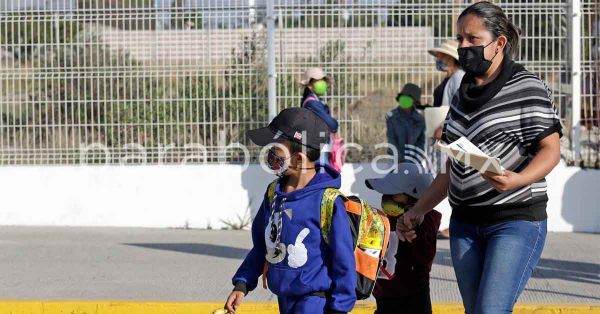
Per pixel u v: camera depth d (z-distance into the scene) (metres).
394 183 10.11
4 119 21.56
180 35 21.14
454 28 20.64
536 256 8.73
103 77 21.31
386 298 9.98
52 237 20.36
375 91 20.86
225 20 21.03
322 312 8.23
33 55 21.34
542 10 20.59
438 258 18.03
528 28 20.62
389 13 20.75
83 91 21.39
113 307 13.73
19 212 21.70
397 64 20.80
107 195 21.59
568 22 20.55
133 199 21.58
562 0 20.56
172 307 13.65
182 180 21.48
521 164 8.71
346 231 8.17
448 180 9.26
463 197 8.86
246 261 8.93
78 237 20.38
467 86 8.98
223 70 21.14
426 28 20.72
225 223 21.50
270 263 8.46
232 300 8.81
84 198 21.61
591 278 16.03
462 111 8.88
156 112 21.38
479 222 8.83
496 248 8.61
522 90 8.65
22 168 21.61
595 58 20.55
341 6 20.83
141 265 17.38
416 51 20.78
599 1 20.42
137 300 14.26
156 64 21.25
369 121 20.91
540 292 14.90
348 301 8.10
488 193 8.70
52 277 16.28
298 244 8.26
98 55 21.30
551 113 8.62
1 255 18.36
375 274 8.34
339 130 20.95
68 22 21.25
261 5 20.92
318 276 8.22
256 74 21.06
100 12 21.22
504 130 8.63
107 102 21.39
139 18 21.14
